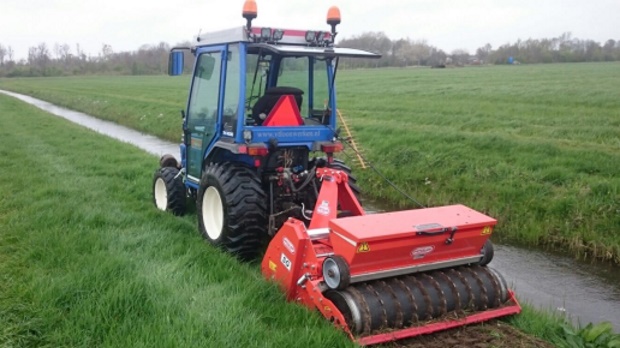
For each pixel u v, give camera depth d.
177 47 7.07
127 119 26.50
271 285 4.98
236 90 6.00
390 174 10.98
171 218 7.29
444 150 11.68
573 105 20.97
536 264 7.19
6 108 31.47
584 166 9.66
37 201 8.09
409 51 99.19
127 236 6.38
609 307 5.91
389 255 4.45
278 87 6.26
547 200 8.59
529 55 97.81
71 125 21.91
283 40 6.07
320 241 4.87
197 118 7.02
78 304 4.55
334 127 6.47
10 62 118.75
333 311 4.33
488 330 4.67
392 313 4.41
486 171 10.02
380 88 34.19
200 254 5.81
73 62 115.56
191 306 4.51
